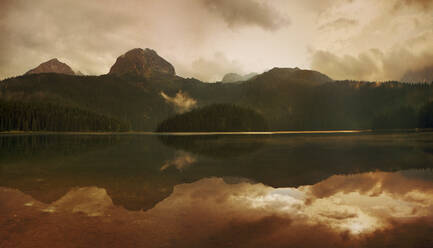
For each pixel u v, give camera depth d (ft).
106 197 30.27
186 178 42.57
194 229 20.16
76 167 54.80
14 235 18.85
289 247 16.96
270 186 36.50
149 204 27.25
